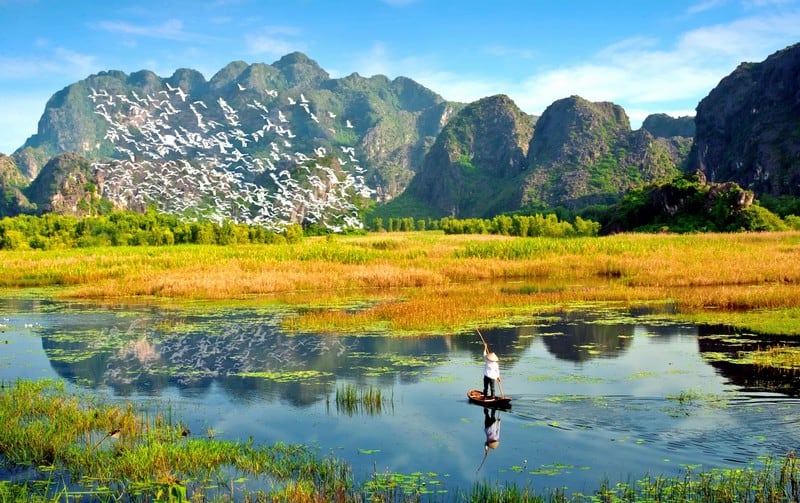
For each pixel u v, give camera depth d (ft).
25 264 184.65
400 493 33.99
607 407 47.88
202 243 294.46
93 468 37.70
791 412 45.29
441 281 145.07
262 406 51.83
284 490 33.81
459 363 65.77
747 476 34.19
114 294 134.92
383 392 55.26
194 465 37.88
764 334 75.41
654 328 81.87
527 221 358.02
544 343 74.43
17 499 32.30
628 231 356.38
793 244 189.47
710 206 328.08
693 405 47.55
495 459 38.78
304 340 80.64
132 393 57.11
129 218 352.28
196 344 79.82
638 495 32.73
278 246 229.86
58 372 65.92
